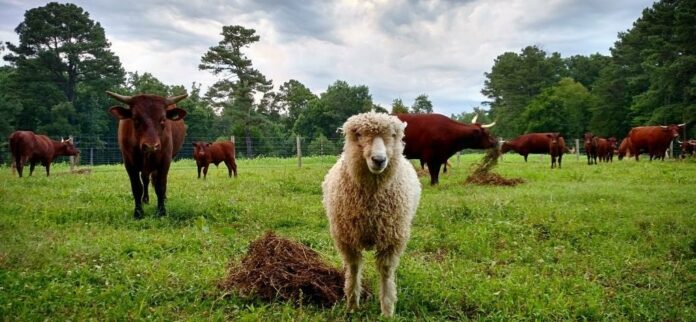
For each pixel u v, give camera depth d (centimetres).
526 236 774
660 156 3034
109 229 802
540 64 9462
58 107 5512
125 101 894
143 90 7131
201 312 468
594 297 520
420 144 1513
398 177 502
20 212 911
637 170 1966
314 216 923
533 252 702
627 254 678
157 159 917
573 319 478
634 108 5441
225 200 1060
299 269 538
